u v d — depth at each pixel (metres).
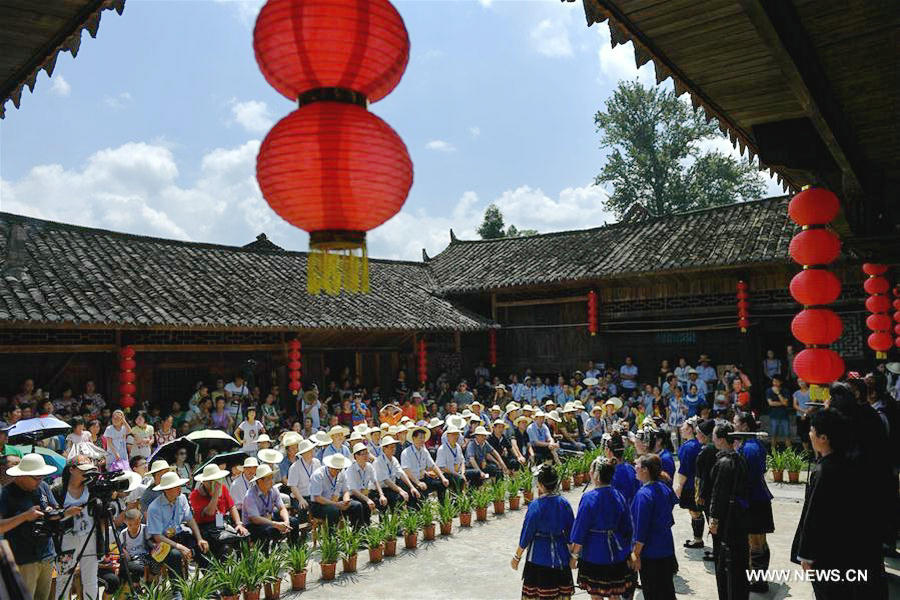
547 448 12.73
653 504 5.52
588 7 3.80
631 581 5.71
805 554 4.16
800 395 13.94
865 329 15.73
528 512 5.65
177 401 14.95
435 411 17.22
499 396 18.47
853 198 6.32
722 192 36.03
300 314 16.22
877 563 4.07
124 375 13.48
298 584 7.27
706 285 18.42
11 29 3.95
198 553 7.41
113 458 10.31
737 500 5.74
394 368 20.02
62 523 5.73
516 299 21.89
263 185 2.49
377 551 8.14
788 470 12.19
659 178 36.56
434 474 10.67
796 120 5.41
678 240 19.64
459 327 20.03
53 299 12.51
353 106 2.42
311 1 2.31
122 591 6.30
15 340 12.42
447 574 7.68
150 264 16.02
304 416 15.12
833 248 5.22
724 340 18.23
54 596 6.08
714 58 4.28
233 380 15.95
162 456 8.70
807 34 3.71
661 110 36.25
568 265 20.80
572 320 20.94
